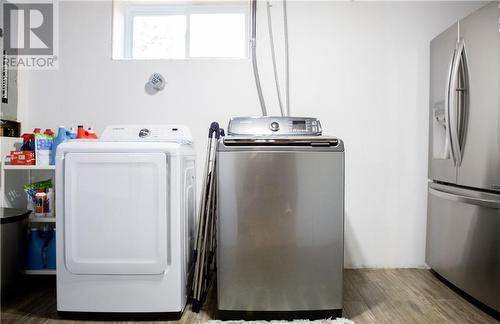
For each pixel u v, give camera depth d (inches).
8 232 68.9
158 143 58.7
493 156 59.4
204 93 87.4
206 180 68.1
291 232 57.7
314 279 58.1
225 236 57.9
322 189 57.6
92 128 87.1
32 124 86.7
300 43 87.4
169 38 98.6
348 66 87.5
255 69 86.7
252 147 57.4
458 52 68.1
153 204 57.3
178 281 58.7
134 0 93.7
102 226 57.4
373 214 88.1
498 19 58.0
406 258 88.3
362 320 59.6
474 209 65.0
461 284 68.9
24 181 84.4
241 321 58.0
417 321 59.2
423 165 87.8
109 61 87.1
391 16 87.4
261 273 58.1
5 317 60.0
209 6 94.6
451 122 69.5
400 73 87.4
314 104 87.5
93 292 58.6
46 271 74.7
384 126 87.7
